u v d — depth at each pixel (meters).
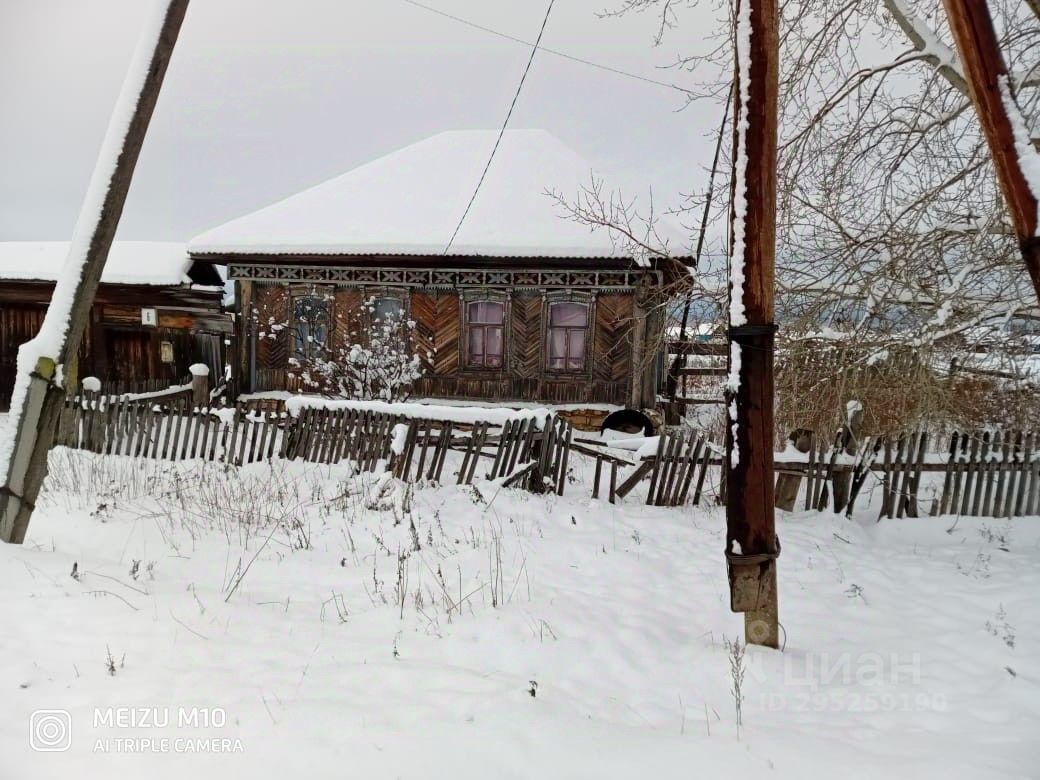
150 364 14.02
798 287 7.36
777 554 3.68
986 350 6.95
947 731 2.85
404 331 12.64
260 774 2.19
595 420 12.06
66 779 2.11
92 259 5.04
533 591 4.59
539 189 13.28
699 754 2.47
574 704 2.98
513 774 2.29
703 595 4.71
